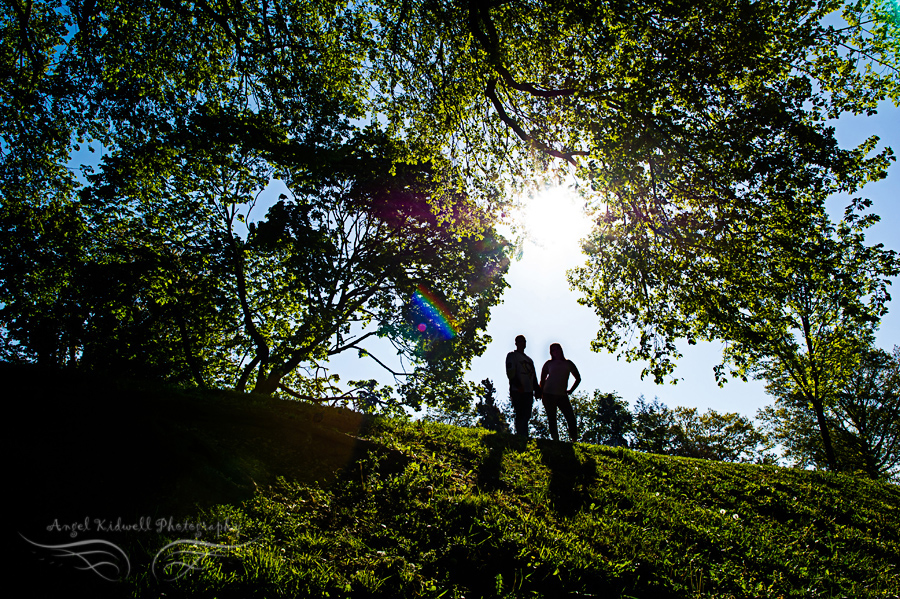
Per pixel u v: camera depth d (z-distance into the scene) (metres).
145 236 15.55
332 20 12.13
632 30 8.24
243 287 16.16
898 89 8.52
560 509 5.64
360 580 3.35
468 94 10.74
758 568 4.93
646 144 8.36
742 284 9.54
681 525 5.61
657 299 10.16
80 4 10.55
